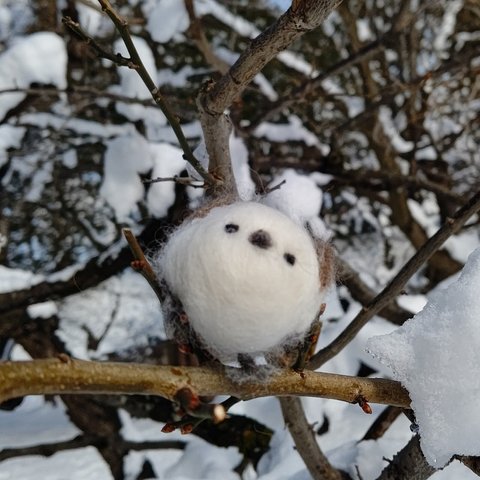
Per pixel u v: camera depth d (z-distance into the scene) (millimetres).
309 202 2834
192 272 823
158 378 806
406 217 4852
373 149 4547
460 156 5270
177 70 4723
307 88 3256
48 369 735
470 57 3453
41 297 3107
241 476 2979
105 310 5852
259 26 5191
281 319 827
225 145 1311
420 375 965
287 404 1661
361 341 2879
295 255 844
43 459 4320
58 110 4152
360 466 1862
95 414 3406
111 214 4941
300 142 4074
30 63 3199
